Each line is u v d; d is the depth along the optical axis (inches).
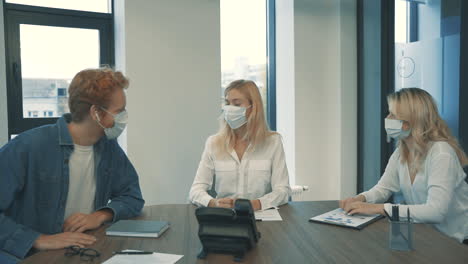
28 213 61.8
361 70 151.7
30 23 122.5
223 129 87.0
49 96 126.7
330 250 52.8
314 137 151.9
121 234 59.4
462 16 121.1
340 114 151.2
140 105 121.3
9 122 120.7
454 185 70.2
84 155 67.0
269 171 84.7
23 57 122.4
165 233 60.9
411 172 79.0
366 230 61.4
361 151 153.4
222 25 152.2
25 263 49.0
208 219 52.0
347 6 149.9
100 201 70.1
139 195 73.0
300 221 66.6
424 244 54.8
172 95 126.0
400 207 67.2
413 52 138.2
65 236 56.2
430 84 132.6
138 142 121.7
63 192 63.8
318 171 153.3
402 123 76.2
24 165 60.7
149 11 121.5
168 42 124.5
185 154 128.9
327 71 152.1
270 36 159.2
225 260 49.8
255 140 84.0
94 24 131.0
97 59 132.7
